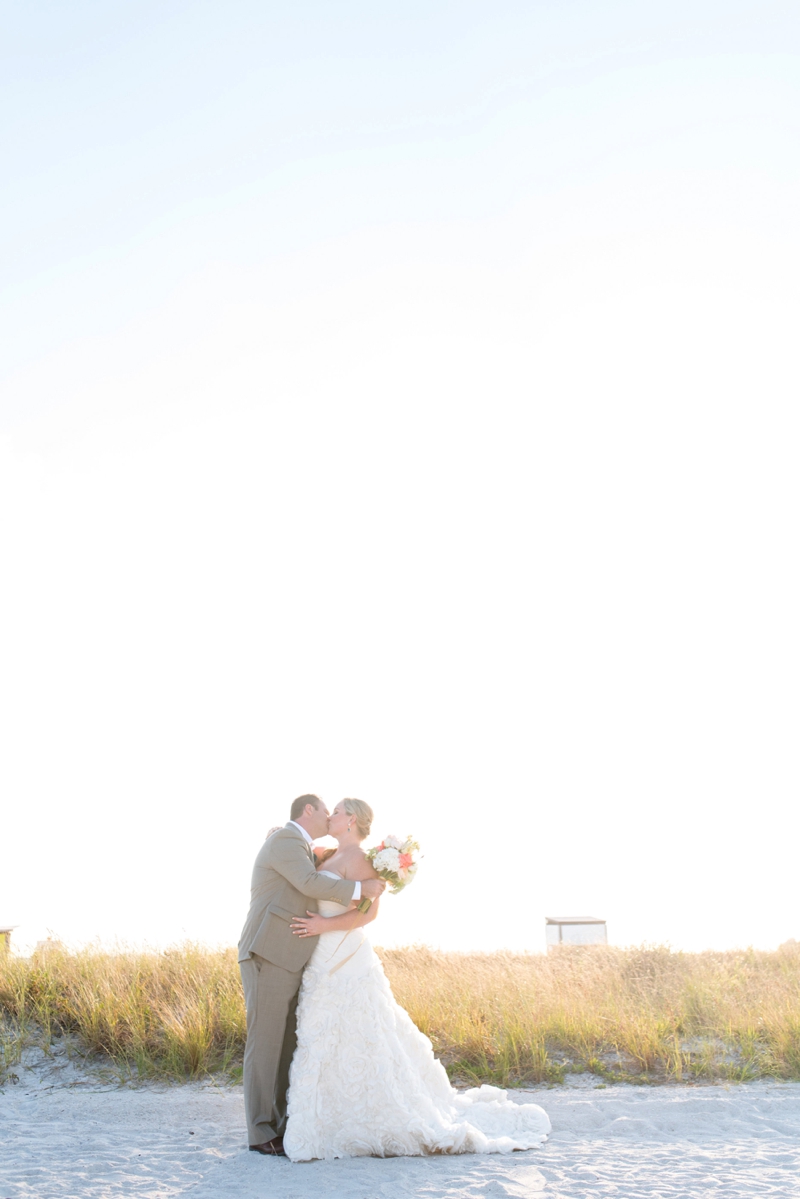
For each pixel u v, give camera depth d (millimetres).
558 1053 8688
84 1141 6375
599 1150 6027
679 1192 4922
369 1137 6000
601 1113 7062
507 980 10305
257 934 6309
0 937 12359
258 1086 6148
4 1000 9359
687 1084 8031
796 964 12492
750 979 11500
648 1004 9680
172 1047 8297
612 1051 8727
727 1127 6629
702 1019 9406
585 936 17031
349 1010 6180
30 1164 5777
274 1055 6215
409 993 9617
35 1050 8570
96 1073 8195
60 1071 8234
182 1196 5031
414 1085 6203
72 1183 5316
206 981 9727
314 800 6789
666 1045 8695
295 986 6316
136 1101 7477
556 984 10477
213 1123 6871
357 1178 5375
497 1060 8289
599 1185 5102
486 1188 5047
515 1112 6617
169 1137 6504
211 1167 5723
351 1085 6047
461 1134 6031
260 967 6273
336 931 6359
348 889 6293
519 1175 5371
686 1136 6430
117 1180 5391
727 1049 8805
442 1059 8430
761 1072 8242
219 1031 8641
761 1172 5352
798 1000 9586
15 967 9969
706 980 10703
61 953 10797
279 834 6523
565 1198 4828
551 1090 7914
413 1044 6500
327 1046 6098
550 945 15508
